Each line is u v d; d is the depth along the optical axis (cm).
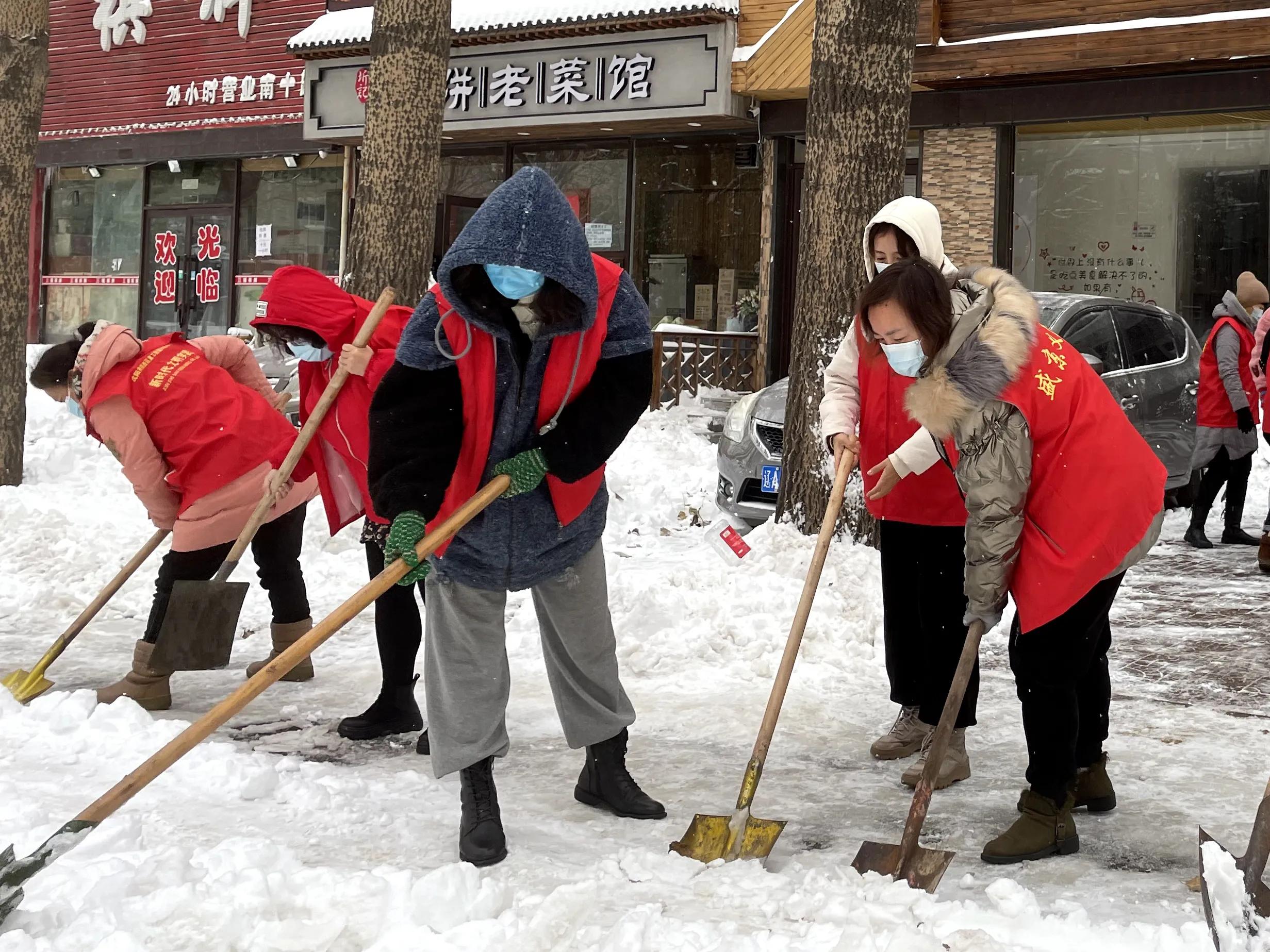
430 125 871
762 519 830
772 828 320
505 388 315
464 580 320
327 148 1736
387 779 382
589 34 1395
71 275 2016
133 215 1961
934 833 347
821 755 420
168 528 493
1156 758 417
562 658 349
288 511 496
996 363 297
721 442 870
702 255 1491
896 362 312
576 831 340
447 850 322
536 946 255
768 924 272
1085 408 312
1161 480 321
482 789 321
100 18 1900
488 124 1471
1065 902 285
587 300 298
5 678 488
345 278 887
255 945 254
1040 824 327
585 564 342
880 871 303
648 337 327
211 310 1891
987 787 389
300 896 277
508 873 303
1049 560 308
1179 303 1250
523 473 313
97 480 978
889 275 305
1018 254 1304
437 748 322
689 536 871
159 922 264
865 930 260
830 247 668
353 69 1577
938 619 389
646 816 352
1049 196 1290
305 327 429
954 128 1291
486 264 289
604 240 1550
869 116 665
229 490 467
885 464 377
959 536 385
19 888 260
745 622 555
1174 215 1246
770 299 1391
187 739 279
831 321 667
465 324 309
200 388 470
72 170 2002
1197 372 962
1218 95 1162
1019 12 1193
